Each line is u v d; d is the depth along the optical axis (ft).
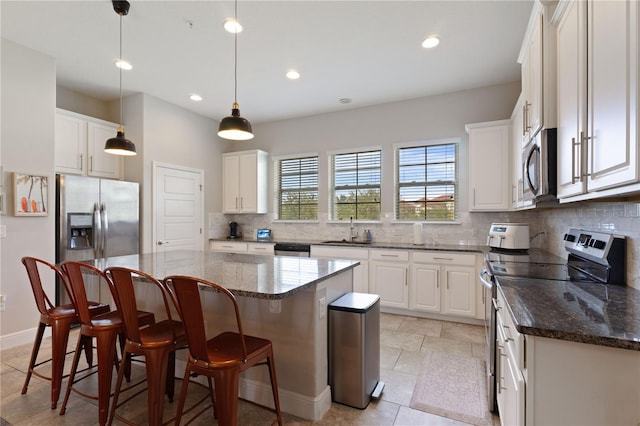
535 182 6.80
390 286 12.92
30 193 9.98
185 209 15.92
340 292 7.65
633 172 3.32
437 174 14.26
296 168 17.58
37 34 9.40
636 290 5.12
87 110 14.12
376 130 15.33
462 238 13.64
